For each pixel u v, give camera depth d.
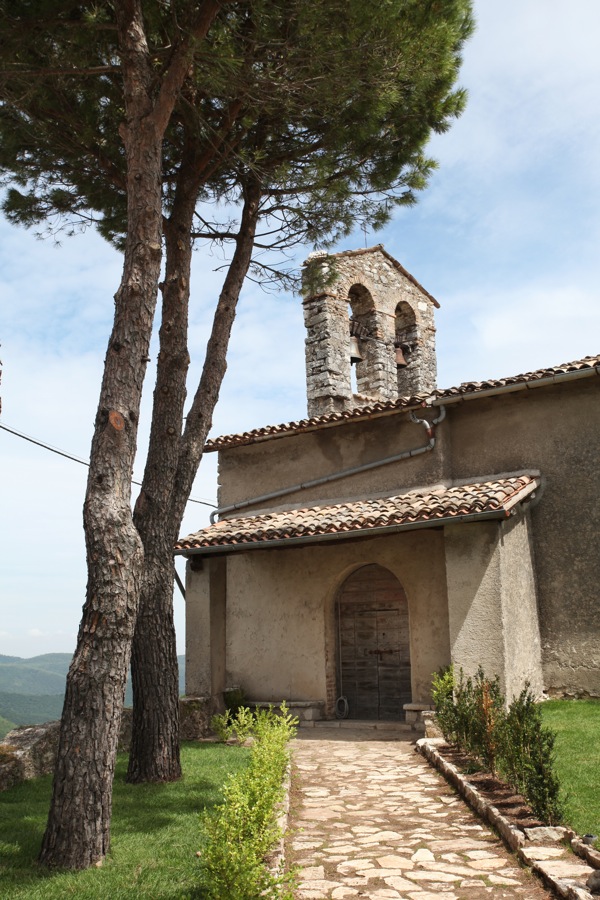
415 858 5.50
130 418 6.29
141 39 7.16
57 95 8.97
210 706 12.20
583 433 11.92
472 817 6.50
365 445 13.65
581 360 12.38
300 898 4.76
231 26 8.30
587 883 4.46
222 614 13.12
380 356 16.52
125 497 6.09
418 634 12.00
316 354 15.84
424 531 12.27
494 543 10.45
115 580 5.85
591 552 11.57
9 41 8.01
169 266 8.95
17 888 4.82
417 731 11.20
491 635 10.18
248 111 9.27
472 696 8.71
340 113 9.61
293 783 7.99
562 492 11.94
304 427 13.84
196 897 4.62
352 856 5.59
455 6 8.88
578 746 8.23
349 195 10.69
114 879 4.97
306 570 13.20
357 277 16.50
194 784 7.70
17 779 7.99
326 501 13.76
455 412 13.03
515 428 12.46
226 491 15.14
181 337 8.84
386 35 8.30
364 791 7.62
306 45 8.20
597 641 11.32
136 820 6.39
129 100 7.03
